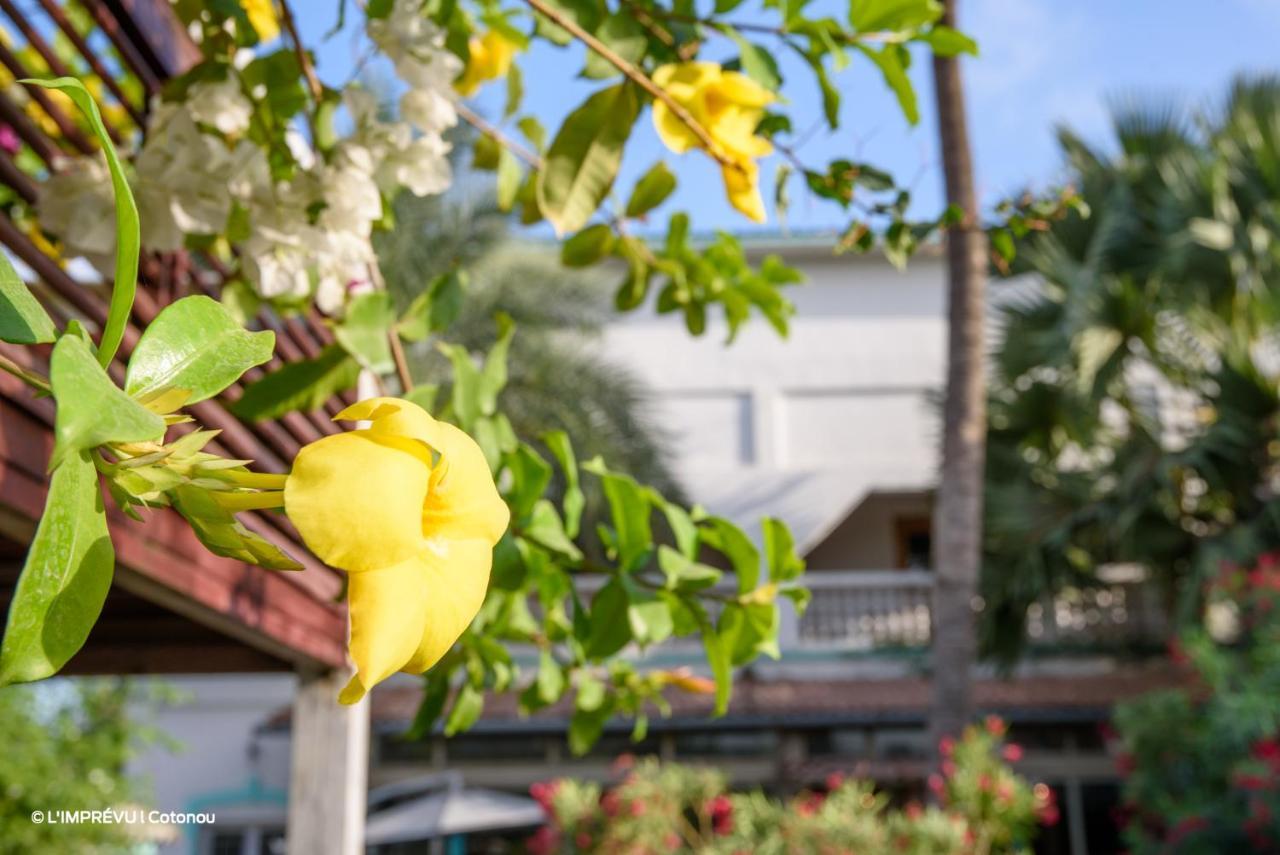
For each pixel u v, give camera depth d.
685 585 1.62
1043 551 11.73
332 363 1.66
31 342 0.52
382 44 1.67
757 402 15.92
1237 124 12.12
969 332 9.52
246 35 1.69
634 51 1.63
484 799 11.91
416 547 0.51
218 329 0.58
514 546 1.64
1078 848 12.99
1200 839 8.71
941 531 9.41
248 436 2.49
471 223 11.47
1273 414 11.34
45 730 8.02
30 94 1.79
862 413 15.97
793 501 15.55
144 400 0.54
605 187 1.57
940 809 8.44
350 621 0.51
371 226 1.75
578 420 11.83
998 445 12.14
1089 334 11.13
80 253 1.56
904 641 14.44
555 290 12.42
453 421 1.71
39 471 1.86
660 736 13.41
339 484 0.50
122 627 3.69
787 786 12.88
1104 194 11.98
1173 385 12.40
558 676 2.09
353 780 4.06
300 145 1.66
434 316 1.73
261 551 0.52
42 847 7.27
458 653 2.05
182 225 1.54
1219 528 11.67
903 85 1.67
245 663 3.92
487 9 2.05
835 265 16.38
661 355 15.98
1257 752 8.16
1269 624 8.97
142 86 2.16
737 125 1.36
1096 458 11.98
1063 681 13.62
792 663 14.23
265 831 13.35
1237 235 11.46
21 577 0.47
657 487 12.67
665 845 8.23
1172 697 9.55
